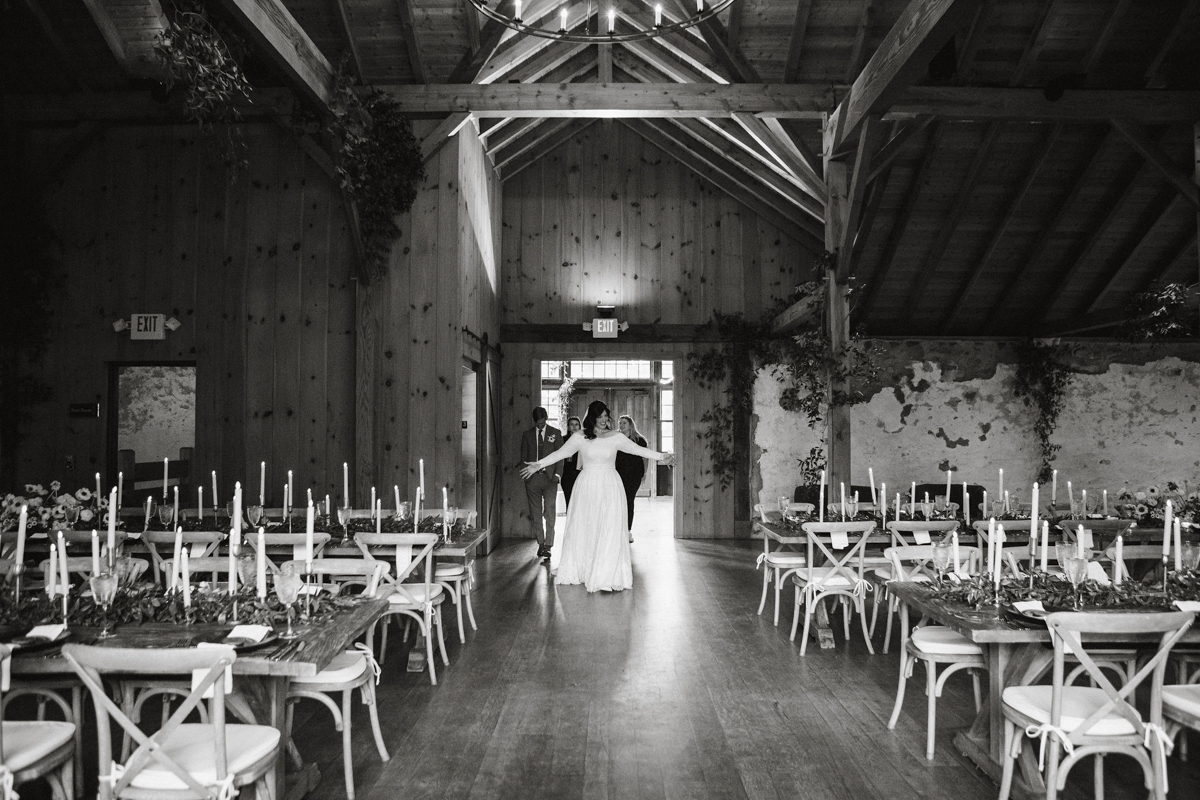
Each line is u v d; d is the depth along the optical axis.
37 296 7.96
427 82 7.74
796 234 10.84
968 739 3.58
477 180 8.94
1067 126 8.02
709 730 3.88
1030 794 3.07
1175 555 3.88
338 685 3.20
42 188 8.00
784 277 10.90
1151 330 9.29
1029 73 7.23
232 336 7.98
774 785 3.29
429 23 7.34
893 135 8.08
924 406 10.73
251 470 7.91
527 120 9.70
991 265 9.85
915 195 8.75
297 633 2.93
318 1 7.00
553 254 10.96
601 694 4.41
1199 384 10.61
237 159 8.03
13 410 7.93
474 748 3.67
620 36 5.26
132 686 3.05
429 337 7.82
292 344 7.96
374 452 7.81
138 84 7.51
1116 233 9.30
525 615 6.27
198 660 2.36
